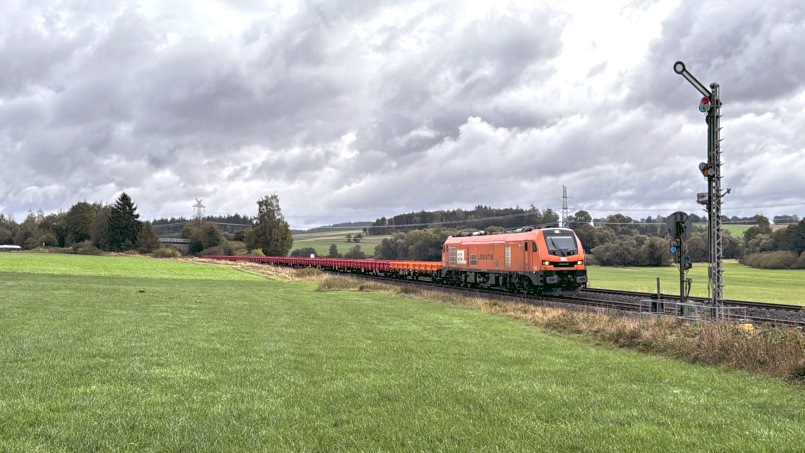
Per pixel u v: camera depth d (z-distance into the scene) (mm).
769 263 81688
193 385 8875
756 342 11547
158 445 6062
